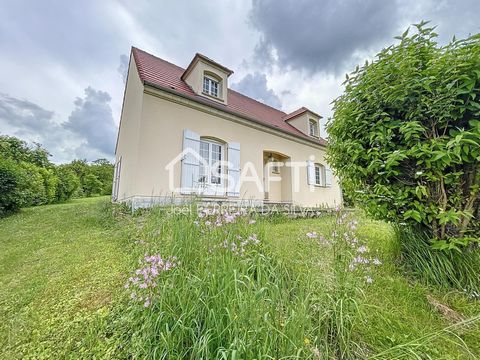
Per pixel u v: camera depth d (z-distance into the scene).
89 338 1.52
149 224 3.40
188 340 1.33
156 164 5.71
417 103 2.16
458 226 2.04
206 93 7.12
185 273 1.70
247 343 1.16
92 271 2.50
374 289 1.92
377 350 1.36
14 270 2.72
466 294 1.90
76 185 15.06
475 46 1.79
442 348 1.37
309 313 1.43
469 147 1.83
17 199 7.09
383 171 2.30
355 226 2.26
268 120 9.48
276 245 2.45
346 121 2.66
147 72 6.43
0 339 1.60
